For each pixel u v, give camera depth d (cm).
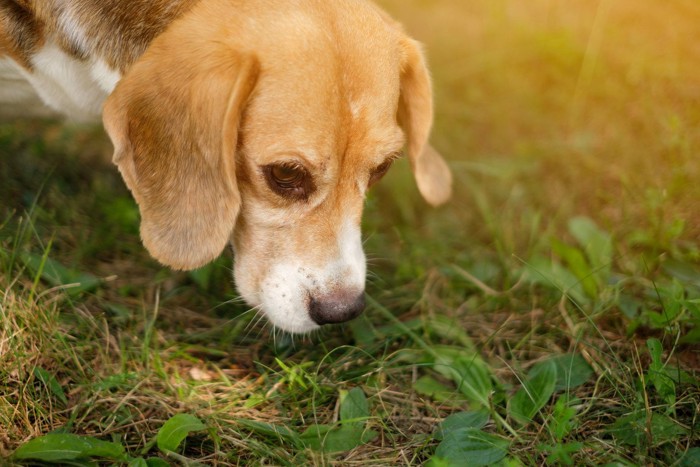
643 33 151
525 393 112
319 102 108
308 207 110
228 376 115
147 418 110
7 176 127
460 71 150
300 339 118
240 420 109
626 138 140
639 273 123
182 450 108
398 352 116
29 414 108
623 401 111
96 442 105
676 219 125
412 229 132
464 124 145
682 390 112
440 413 112
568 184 136
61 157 132
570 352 116
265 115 108
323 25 109
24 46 115
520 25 154
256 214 111
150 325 115
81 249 122
